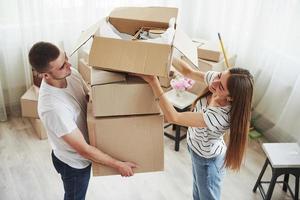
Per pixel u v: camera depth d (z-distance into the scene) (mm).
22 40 2904
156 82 1343
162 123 1449
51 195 2266
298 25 2561
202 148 1644
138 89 1353
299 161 2057
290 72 2693
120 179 2439
